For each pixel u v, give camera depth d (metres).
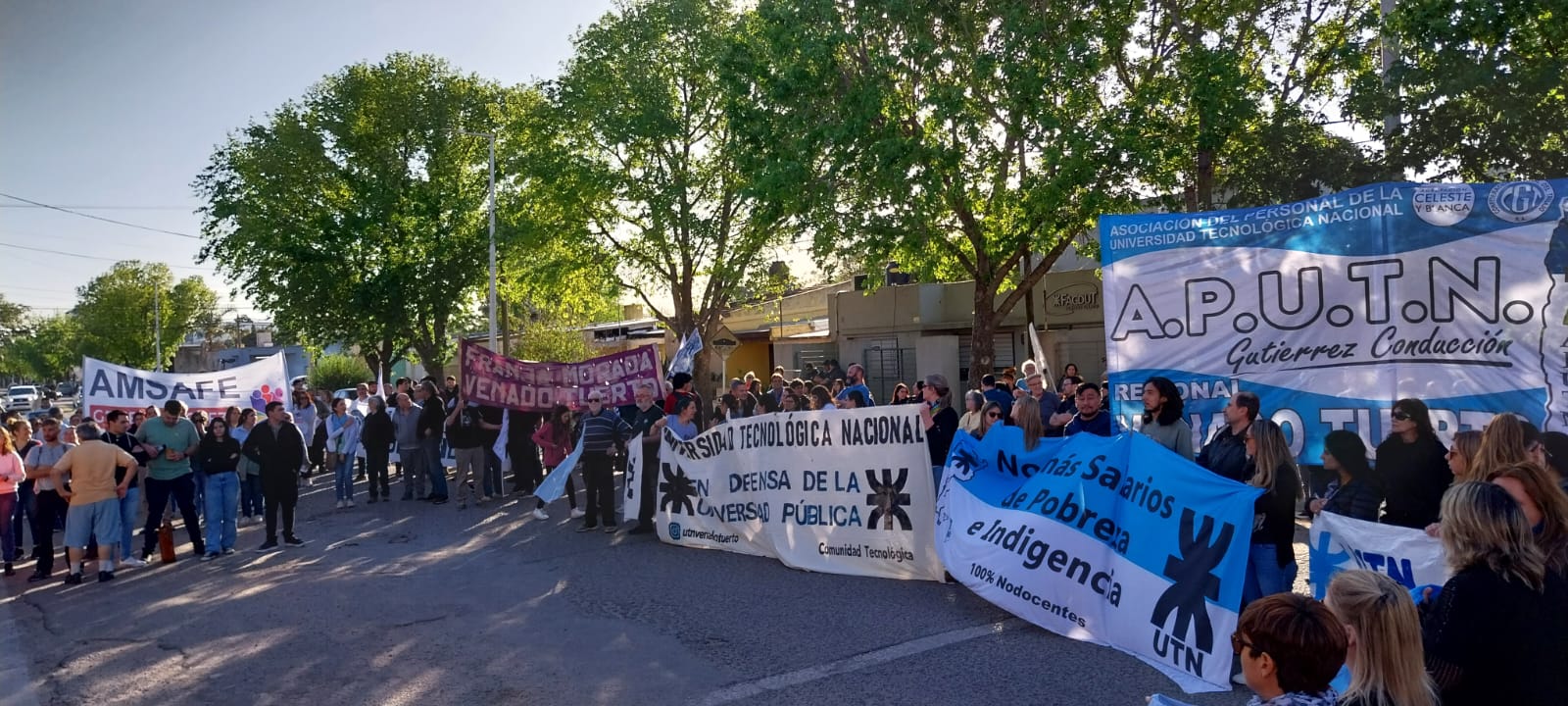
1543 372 7.50
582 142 29.98
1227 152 17.53
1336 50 17.12
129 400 17.23
